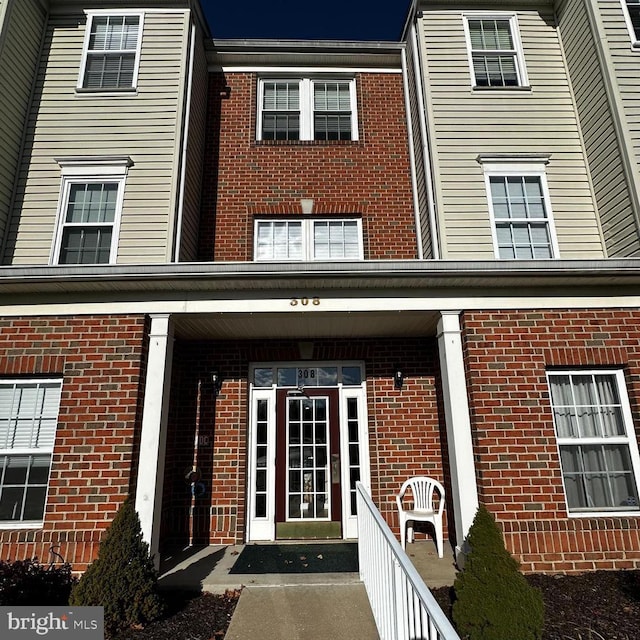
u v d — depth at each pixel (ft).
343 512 22.20
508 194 24.57
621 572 16.24
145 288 18.22
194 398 22.67
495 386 18.01
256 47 29.73
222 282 17.87
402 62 30.25
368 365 23.34
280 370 23.71
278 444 22.88
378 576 12.91
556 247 23.56
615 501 17.93
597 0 24.39
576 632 12.56
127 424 17.29
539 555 16.47
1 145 22.65
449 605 14.48
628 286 19.01
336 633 12.68
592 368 18.84
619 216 22.34
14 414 18.11
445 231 23.52
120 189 23.47
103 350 18.02
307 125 29.50
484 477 17.13
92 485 16.67
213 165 27.81
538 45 26.91
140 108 24.82
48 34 26.21
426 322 20.67
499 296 18.85
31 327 18.22
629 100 22.88
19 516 17.29
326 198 27.40
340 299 18.58
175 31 26.27
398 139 28.99
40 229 22.98
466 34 26.86
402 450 22.27
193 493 21.39
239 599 14.88
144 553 13.92
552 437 17.61
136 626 13.29
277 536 21.81
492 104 25.54
